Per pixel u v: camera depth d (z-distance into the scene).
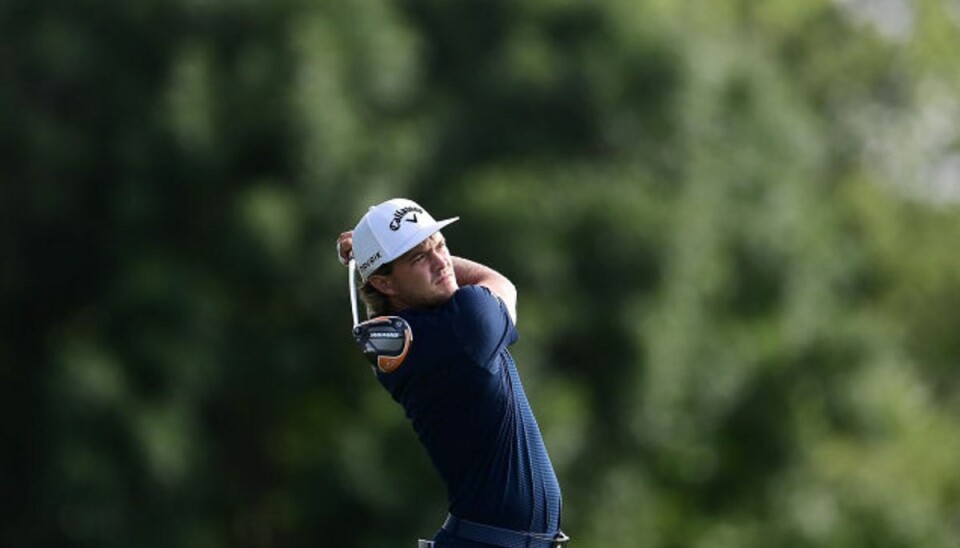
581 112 82.69
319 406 82.56
